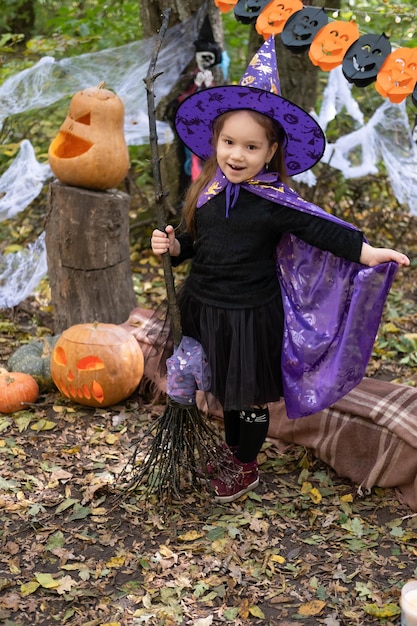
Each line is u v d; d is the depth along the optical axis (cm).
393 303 552
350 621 257
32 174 605
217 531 301
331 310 293
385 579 277
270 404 375
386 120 611
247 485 327
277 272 303
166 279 300
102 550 290
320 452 349
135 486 325
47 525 304
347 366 290
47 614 258
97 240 448
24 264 564
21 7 885
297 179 610
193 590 270
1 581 271
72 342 387
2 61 650
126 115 577
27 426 381
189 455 317
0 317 513
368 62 268
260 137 281
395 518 314
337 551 292
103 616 257
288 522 310
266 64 290
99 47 635
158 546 294
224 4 308
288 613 260
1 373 405
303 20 286
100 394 390
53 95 596
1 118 619
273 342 299
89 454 357
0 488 327
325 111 585
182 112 300
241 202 288
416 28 505
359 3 574
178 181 583
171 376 305
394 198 671
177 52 548
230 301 294
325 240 276
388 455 328
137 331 430
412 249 641
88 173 439
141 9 550
